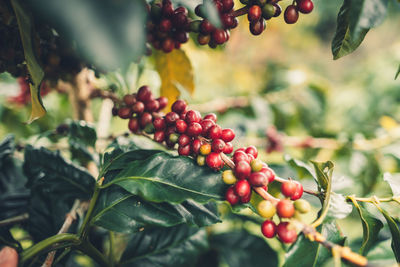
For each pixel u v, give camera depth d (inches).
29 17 16.8
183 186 18.5
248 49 83.0
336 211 17.7
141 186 18.6
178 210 19.2
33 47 17.6
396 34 130.6
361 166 38.7
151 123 20.7
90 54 14.1
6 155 24.3
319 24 120.3
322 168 18.9
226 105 39.2
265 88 49.4
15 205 24.3
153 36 20.9
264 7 18.7
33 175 22.6
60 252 20.6
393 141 39.2
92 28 13.5
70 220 21.8
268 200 17.2
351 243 27.4
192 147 19.0
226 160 18.2
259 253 26.0
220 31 19.4
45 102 33.6
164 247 23.1
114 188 19.6
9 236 18.2
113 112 22.7
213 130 18.5
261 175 17.3
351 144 38.9
